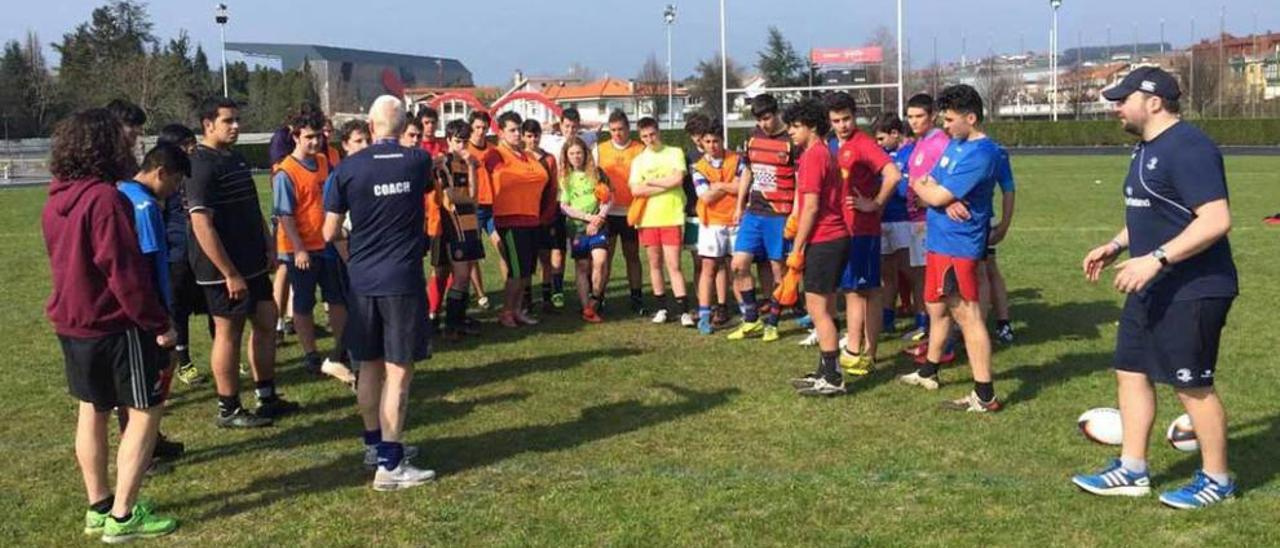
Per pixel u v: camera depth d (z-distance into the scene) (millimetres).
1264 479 4781
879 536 4234
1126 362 4598
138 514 4434
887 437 5594
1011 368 7141
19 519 4629
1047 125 51906
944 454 5273
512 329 8961
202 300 6930
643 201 9000
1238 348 7508
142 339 4324
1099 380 6746
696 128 8555
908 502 4605
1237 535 4168
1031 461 5141
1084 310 9250
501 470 5168
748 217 8203
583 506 4637
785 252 8086
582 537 4297
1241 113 60406
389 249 4945
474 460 5344
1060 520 4367
